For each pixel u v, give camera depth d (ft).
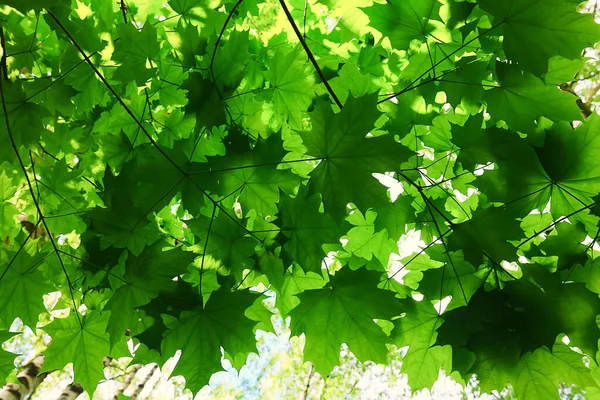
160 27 1.81
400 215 1.63
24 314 1.57
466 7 1.38
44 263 1.62
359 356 1.52
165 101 1.83
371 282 1.43
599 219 1.35
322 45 1.97
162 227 2.05
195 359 1.42
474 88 1.44
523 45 1.21
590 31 1.15
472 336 1.29
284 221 1.42
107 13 1.81
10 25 1.73
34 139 1.51
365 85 1.74
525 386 1.34
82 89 1.71
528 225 1.59
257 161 1.44
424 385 1.63
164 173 1.41
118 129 1.85
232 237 1.49
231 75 1.48
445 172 1.65
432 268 1.56
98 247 1.49
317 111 1.20
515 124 1.38
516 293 1.30
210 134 1.66
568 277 1.42
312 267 1.44
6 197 1.88
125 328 1.40
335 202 1.26
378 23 1.47
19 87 1.47
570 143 1.32
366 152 1.22
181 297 1.39
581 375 1.30
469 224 1.36
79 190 2.09
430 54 1.48
